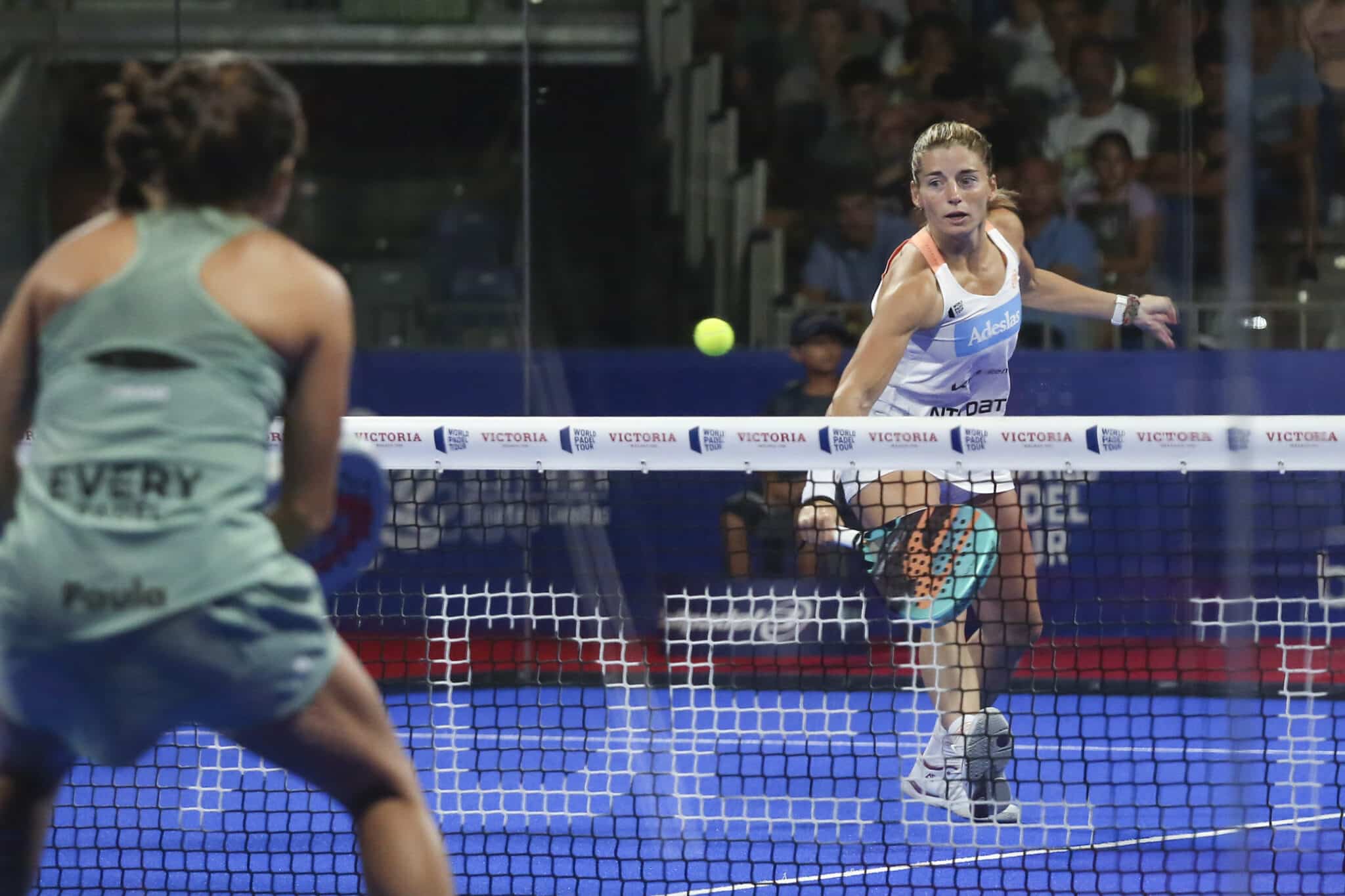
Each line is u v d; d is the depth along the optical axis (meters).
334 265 29.80
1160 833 14.32
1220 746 17.86
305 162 29.92
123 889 12.38
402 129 29.89
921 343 14.84
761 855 13.77
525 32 29.81
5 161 29.09
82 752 7.22
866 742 18.20
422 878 7.63
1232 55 9.65
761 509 22.02
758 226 30.92
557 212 30.42
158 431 7.02
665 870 12.84
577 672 22.42
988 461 11.48
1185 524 23.89
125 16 29.77
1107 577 16.80
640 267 30.62
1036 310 28.83
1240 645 10.74
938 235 14.59
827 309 30.50
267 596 7.04
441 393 27.83
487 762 17.33
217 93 7.48
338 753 7.48
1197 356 26.83
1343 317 29.22
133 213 7.62
